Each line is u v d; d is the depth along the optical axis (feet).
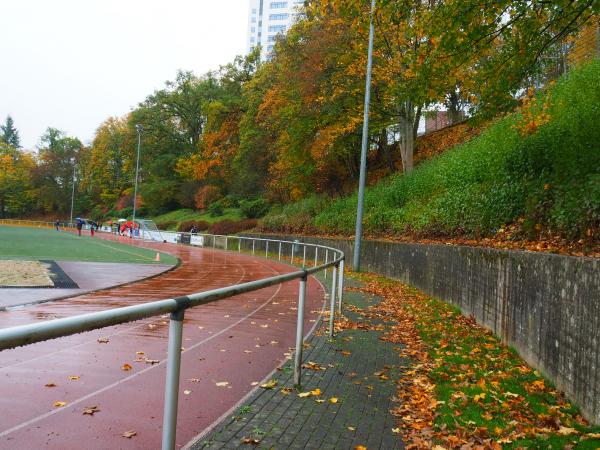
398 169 106.63
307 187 126.52
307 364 20.84
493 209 45.01
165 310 8.55
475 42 33.58
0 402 15.62
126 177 309.63
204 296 10.01
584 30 58.75
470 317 33.30
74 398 16.22
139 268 68.90
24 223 347.56
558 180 37.58
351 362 21.83
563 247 31.22
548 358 19.90
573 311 17.61
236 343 24.91
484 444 13.44
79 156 358.02
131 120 248.11
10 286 43.75
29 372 18.98
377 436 13.92
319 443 13.19
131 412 15.14
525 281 23.29
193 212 222.48
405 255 54.39
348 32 81.97
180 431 13.79
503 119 61.67
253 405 15.79
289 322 31.24
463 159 64.28
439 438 13.82
